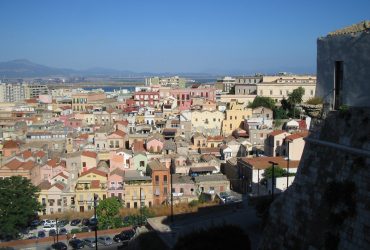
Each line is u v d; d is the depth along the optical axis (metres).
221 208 69.69
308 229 28.50
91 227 102.88
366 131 26.00
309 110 30.86
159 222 66.38
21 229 105.00
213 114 188.38
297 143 117.94
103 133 160.50
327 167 28.17
